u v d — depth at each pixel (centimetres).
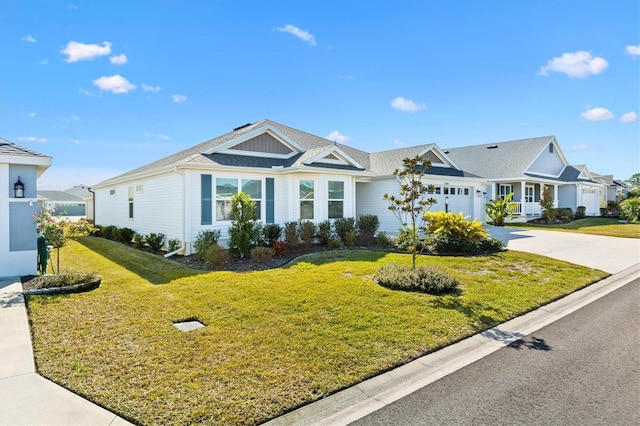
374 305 618
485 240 1221
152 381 365
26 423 297
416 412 327
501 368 418
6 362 402
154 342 460
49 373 378
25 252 841
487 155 3050
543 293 736
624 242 1494
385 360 425
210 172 1255
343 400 347
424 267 820
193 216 1220
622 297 740
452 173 2022
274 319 549
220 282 771
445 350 468
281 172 1395
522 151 2881
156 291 700
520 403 341
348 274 859
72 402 328
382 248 1303
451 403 343
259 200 1368
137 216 1638
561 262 1051
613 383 380
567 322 586
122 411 314
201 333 492
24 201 844
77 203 4441
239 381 369
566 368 417
